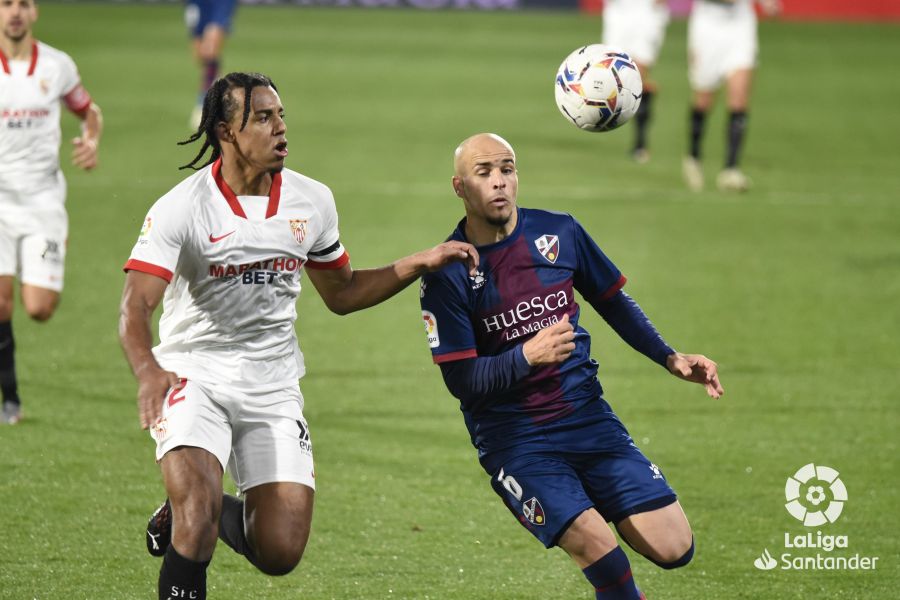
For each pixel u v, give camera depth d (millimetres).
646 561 19406
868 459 24016
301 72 82938
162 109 65875
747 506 21594
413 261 16172
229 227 15586
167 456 15258
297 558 15641
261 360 16219
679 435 25281
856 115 72812
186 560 14648
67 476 22109
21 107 25562
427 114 69000
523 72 86250
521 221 16688
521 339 16500
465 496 21875
